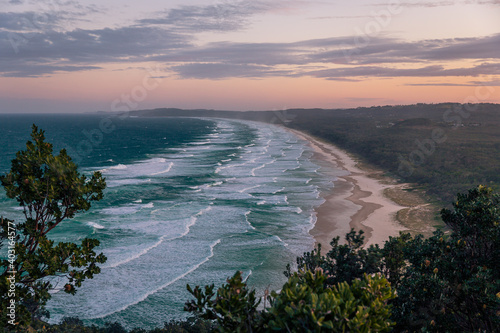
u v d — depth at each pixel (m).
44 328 17.91
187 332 23.11
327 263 15.37
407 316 9.63
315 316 4.94
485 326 9.26
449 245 10.95
